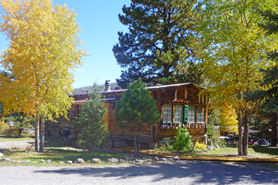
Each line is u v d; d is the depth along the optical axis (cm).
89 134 1524
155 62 2734
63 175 838
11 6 1442
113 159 1171
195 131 2011
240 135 1634
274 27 1320
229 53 1509
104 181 786
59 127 2705
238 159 1303
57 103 1552
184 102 1923
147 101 1338
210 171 1018
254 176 940
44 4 1538
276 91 1373
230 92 1545
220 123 2711
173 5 2700
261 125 3188
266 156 1656
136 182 791
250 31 1459
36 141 1572
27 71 1441
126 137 1958
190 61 2681
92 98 1576
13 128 2861
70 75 1606
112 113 2053
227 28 1548
